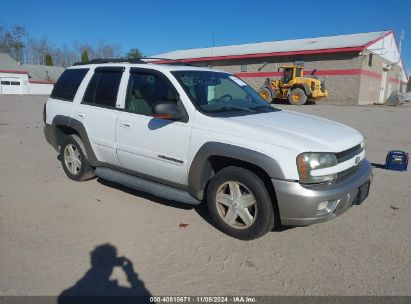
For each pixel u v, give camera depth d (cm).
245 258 363
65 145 588
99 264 348
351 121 1509
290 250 380
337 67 2855
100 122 516
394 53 3756
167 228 426
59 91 607
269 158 360
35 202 496
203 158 405
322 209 361
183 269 343
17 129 1133
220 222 413
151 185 471
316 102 2969
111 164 528
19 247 376
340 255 372
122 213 466
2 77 4541
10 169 655
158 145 446
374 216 467
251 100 505
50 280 322
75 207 482
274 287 319
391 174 669
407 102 3456
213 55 3531
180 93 435
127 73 502
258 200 377
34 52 7781
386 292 314
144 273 336
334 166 367
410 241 402
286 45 3444
